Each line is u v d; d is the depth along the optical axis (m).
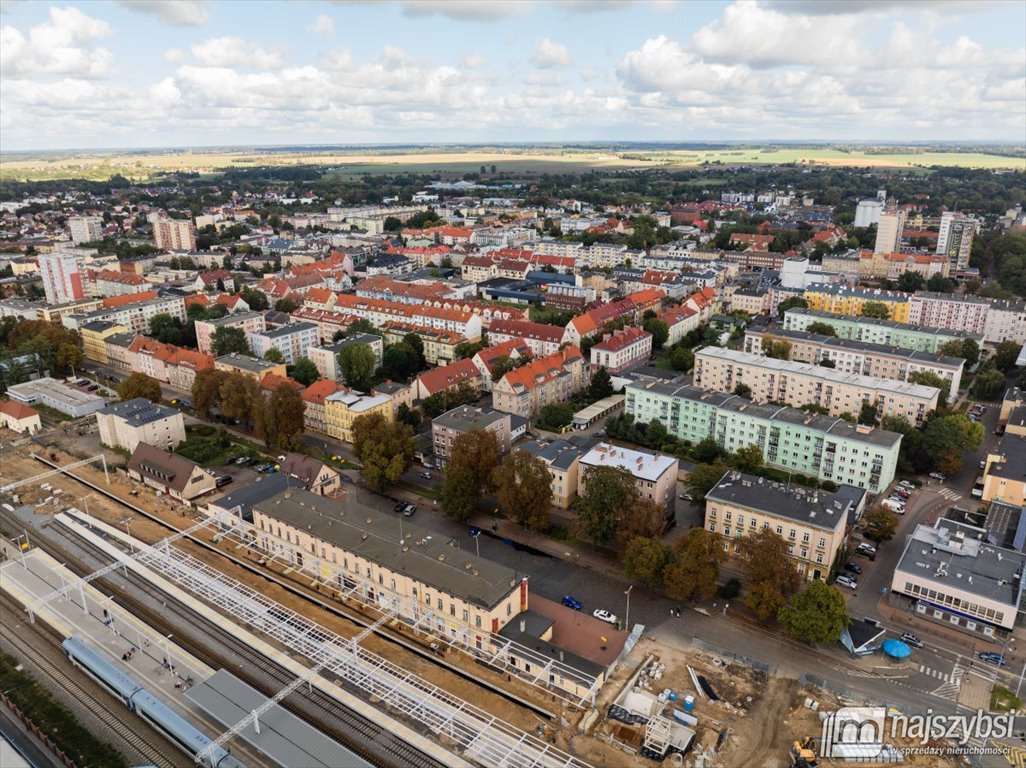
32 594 161.75
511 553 182.25
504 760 115.69
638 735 123.94
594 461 198.38
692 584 153.12
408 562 155.12
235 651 145.38
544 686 136.12
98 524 191.75
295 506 179.25
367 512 175.75
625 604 161.12
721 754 120.31
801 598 145.12
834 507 170.75
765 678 138.00
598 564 177.12
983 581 155.00
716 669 140.50
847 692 133.88
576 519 180.62
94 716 128.62
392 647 147.50
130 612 157.12
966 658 145.12
